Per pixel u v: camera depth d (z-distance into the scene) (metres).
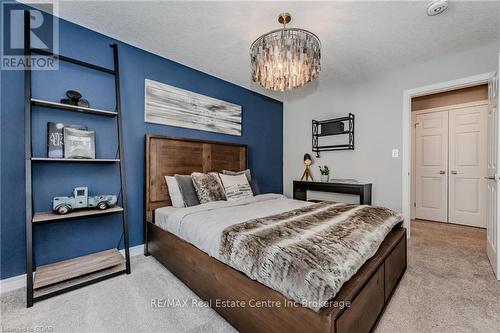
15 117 1.79
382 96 3.16
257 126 3.90
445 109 3.76
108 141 2.26
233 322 1.33
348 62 2.79
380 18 1.97
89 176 2.14
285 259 1.08
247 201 2.55
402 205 2.98
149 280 1.87
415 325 1.33
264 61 1.82
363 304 1.16
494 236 2.01
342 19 1.98
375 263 1.33
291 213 1.91
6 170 1.74
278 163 4.32
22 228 1.80
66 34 2.03
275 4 1.80
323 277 0.96
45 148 1.90
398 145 3.03
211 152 3.12
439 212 3.83
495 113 2.02
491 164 2.15
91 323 1.36
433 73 2.74
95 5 1.84
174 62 2.79
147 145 2.47
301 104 4.14
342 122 3.51
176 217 1.98
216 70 3.05
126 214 2.01
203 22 2.04
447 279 1.87
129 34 2.24
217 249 1.45
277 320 1.09
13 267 1.76
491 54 2.38
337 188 3.34
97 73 2.21
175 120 2.78
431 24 2.05
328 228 1.46
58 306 1.52
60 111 1.98
